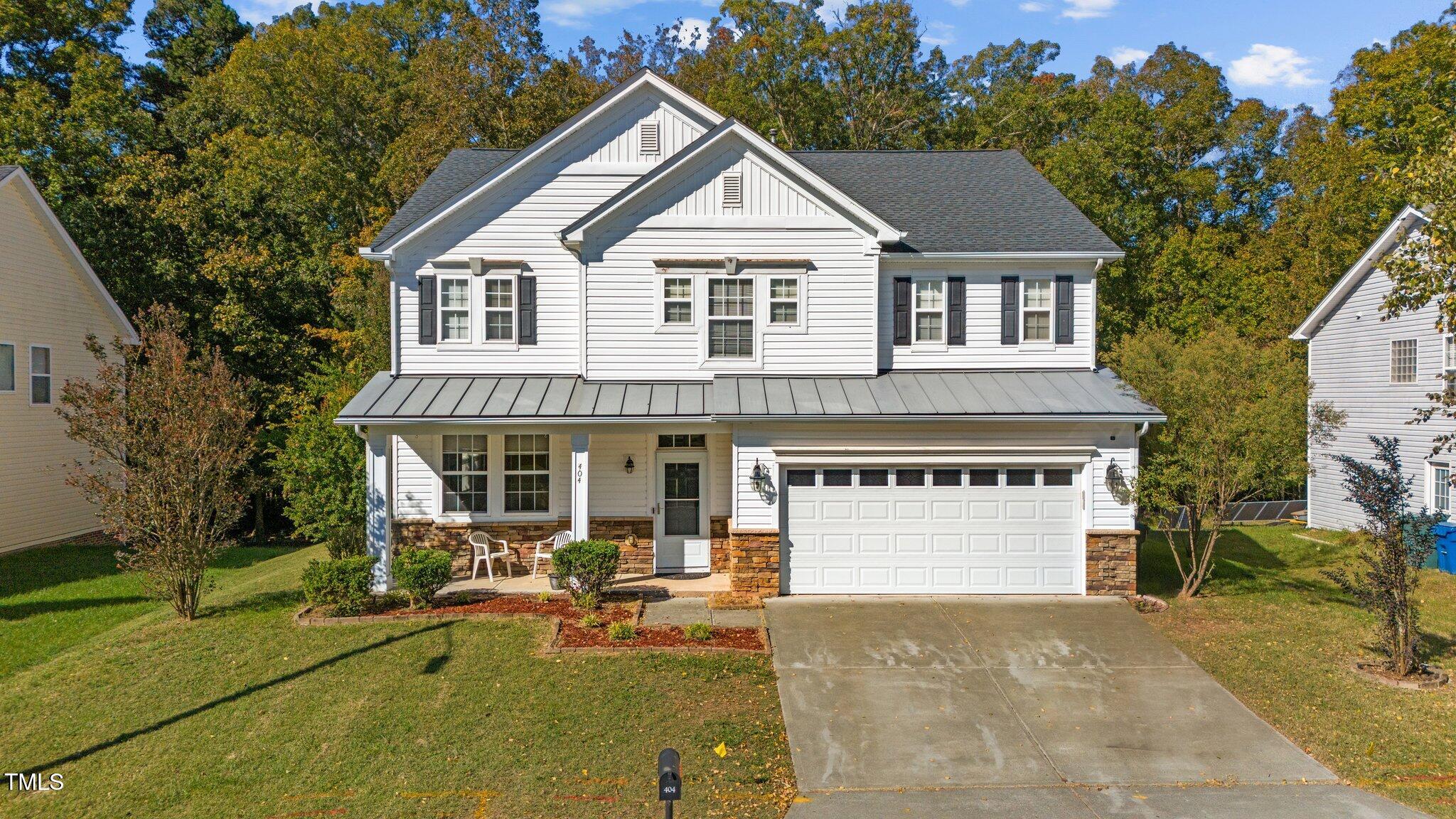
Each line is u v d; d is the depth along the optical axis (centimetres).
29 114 2873
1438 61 3059
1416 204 1401
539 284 1744
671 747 984
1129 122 4038
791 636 1349
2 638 1427
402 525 1742
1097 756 991
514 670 1185
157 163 3141
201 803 874
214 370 1473
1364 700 1127
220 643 1303
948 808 880
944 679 1196
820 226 1694
